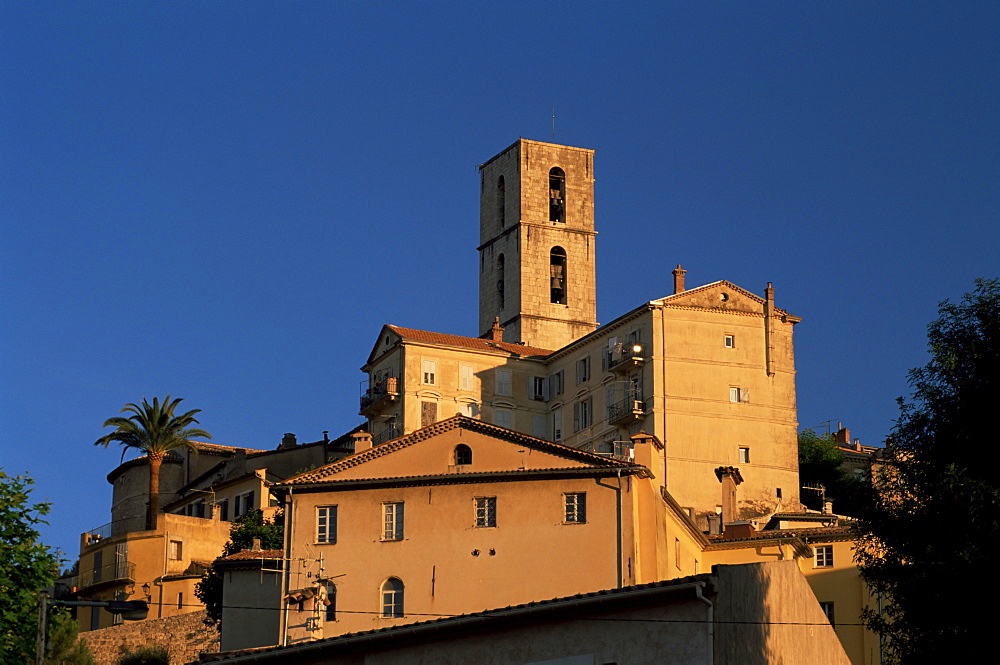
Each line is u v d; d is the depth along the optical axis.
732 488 99.81
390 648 46.59
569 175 143.12
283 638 70.50
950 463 47.81
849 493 51.16
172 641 93.88
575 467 71.56
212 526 114.50
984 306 49.66
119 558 110.94
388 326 121.62
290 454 123.50
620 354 112.31
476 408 118.62
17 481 54.50
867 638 79.06
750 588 48.00
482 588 70.69
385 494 73.31
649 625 44.12
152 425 117.19
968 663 45.09
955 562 45.66
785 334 113.69
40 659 42.38
